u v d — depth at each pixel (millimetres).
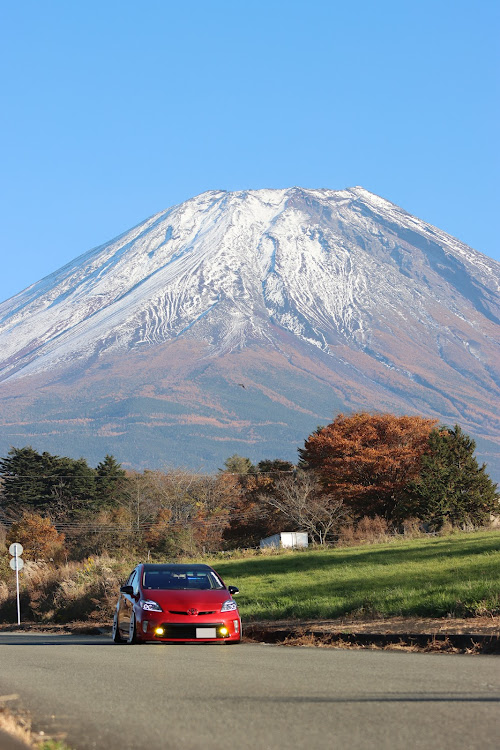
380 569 29984
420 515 61281
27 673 12508
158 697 9672
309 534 73062
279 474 84562
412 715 8164
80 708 9086
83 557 61781
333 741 7176
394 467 71312
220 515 90750
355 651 14633
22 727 7973
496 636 13703
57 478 111250
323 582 28078
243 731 7688
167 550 79938
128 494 102500
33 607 35812
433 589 20344
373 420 75125
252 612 23344
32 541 84812
